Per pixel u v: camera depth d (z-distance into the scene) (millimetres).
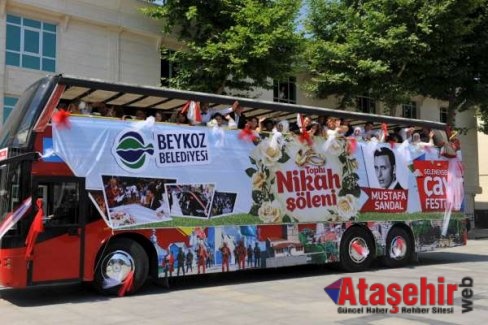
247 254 11266
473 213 35781
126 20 20172
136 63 20578
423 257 16844
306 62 24031
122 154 9922
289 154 12148
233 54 17906
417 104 33594
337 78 22719
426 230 14688
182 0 19078
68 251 9258
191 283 11383
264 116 12836
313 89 24109
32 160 9055
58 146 9312
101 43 19703
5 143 9703
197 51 18484
